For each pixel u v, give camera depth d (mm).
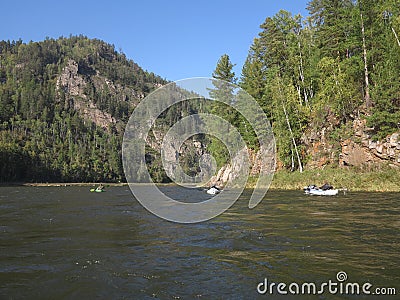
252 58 49594
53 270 7879
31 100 146750
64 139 119688
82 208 21312
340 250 9125
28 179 87812
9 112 131875
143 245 10367
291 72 45500
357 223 13078
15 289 6656
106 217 16688
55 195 36688
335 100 37094
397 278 6883
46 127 127125
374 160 31781
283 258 8523
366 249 9164
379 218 14148
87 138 124812
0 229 13352
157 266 8141
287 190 32406
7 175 83562
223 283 6867
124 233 12352
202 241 10773
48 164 92750
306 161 39312
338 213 15852
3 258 8969
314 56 44344
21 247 10227
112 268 8008
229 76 40906
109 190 49625
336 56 41875
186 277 7293
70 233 12430
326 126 38625
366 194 25172
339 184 30875
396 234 10961
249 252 9234
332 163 36125
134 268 8008
